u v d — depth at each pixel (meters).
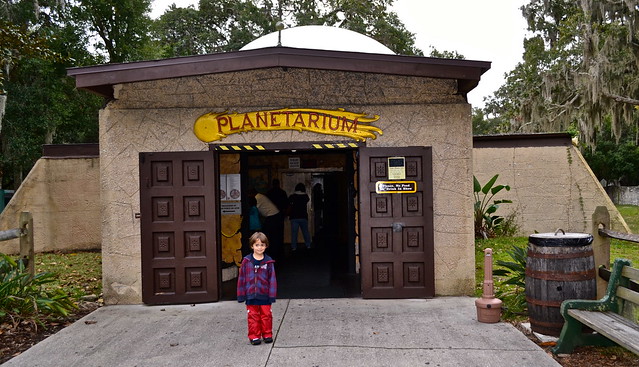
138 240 7.35
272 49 6.35
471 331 5.67
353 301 7.22
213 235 7.28
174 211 7.27
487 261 6.09
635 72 21.88
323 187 17.31
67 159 13.48
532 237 5.48
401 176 7.23
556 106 22.67
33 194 13.24
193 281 7.29
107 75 6.52
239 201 9.20
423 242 7.24
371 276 7.27
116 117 7.33
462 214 7.27
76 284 9.08
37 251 13.14
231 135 7.34
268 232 12.31
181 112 7.32
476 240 13.11
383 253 7.25
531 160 14.11
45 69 21.08
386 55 6.39
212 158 7.27
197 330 5.95
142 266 7.26
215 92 7.33
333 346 5.23
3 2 19.61
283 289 8.30
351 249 9.79
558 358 4.87
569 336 4.96
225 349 5.22
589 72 20.33
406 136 7.29
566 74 21.83
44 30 19.27
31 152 21.59
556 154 14.05
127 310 6.98
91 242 13.45
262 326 5.42
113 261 7.35
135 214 7.34
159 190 7.27
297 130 7.30
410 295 7.21
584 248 5.27
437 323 6.01
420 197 7.26
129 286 7.36
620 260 4.96
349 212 9.70
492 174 14.16
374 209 7.26
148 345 5.43
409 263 7.23
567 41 21.84
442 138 7.27
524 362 4.71
